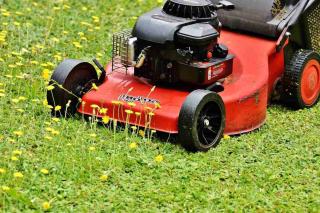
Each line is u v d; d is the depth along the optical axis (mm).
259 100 7703
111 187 6363
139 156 6895
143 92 7473
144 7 11414
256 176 6699
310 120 8141
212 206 6148
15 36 9766
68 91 7488
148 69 7566
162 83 7586
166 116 7117
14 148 6883
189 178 6582
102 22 10672
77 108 7617
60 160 6723
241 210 6125
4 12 9867
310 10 8703
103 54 9609
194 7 7430
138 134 7312
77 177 6418
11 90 8250
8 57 9008
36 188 6199
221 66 7562
